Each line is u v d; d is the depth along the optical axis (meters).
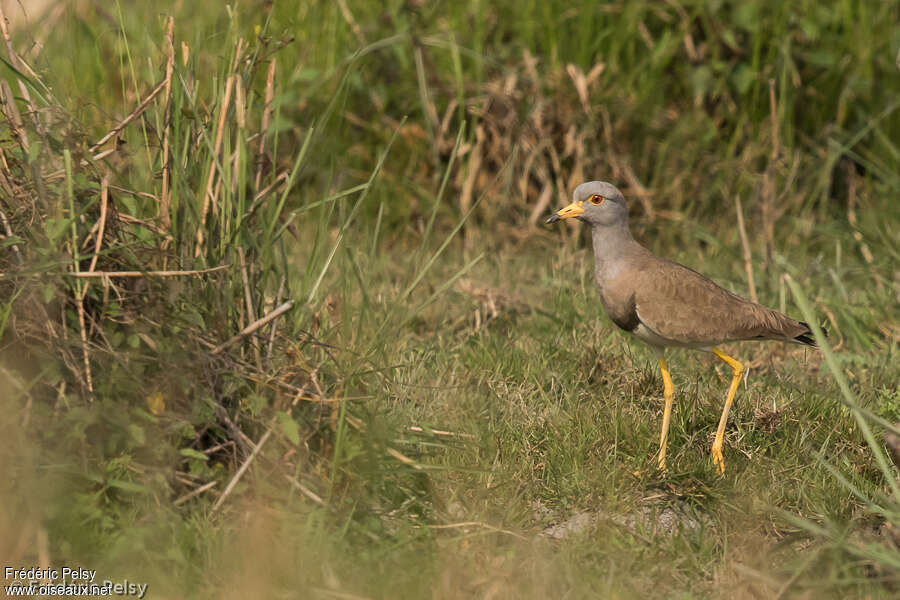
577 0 17.89
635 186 16.91
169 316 8.88
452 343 13.02
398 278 14.77
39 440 8.45
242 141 9.16
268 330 9.27
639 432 10.36
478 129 16.92
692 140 17.33
